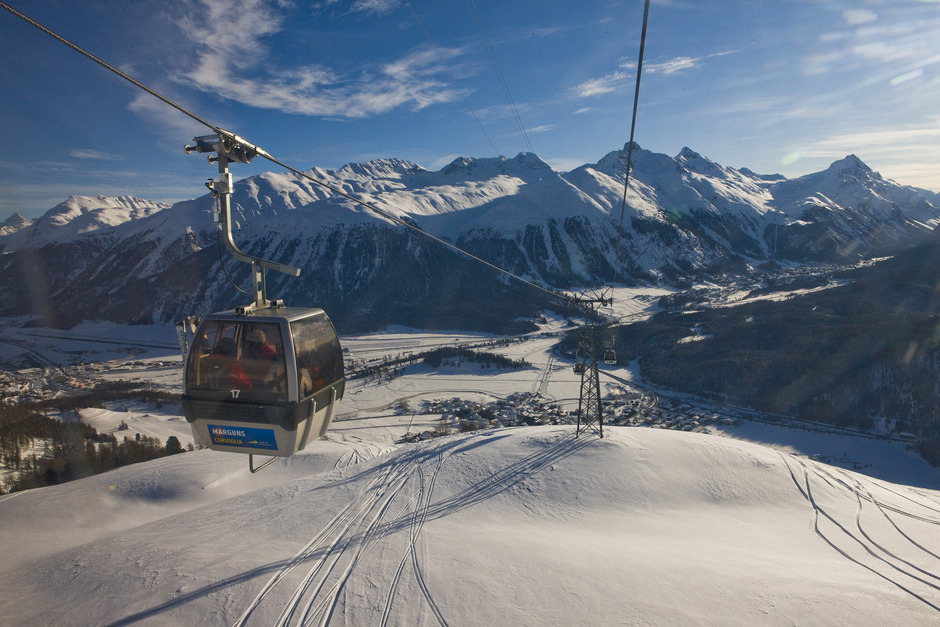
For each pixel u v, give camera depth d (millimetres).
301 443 8930
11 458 67938
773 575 21641
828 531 32000
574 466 39469
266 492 35719
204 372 8727
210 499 49062
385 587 18672
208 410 8625
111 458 68000
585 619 16984
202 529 27219
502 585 19141
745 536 30656
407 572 20078
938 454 78750
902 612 18500
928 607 19125
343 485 36469
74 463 66125
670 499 36281
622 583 19828
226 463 56875
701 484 38219
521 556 22234
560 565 21328
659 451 41969
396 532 26141
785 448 84500
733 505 36094
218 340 8836
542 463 40125
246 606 16609
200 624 15477
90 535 39938
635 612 17547
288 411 8273
